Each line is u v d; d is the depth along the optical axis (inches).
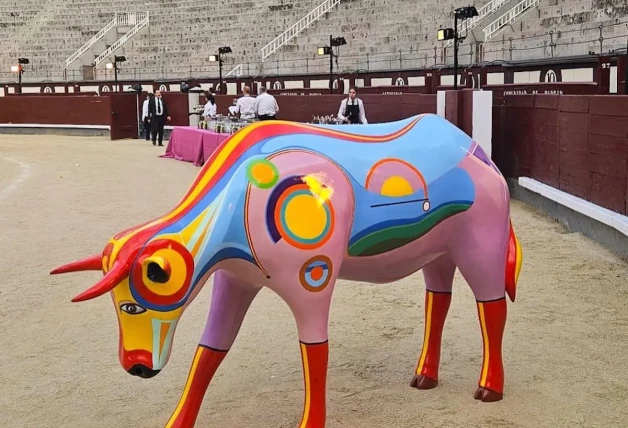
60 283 229.5
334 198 104.6
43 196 415.5
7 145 824.3
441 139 119.9
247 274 103.8
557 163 325.7
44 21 1455.5
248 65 1093.1
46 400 140.9
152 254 94.6
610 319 184.4
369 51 1011.9
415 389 139.5
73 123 1029.2
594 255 253.0
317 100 742.5
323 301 105.2
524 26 821.9
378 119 609.6
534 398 135.1
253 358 160.1
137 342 95.4
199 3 1348.4
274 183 101.6
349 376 147.3
